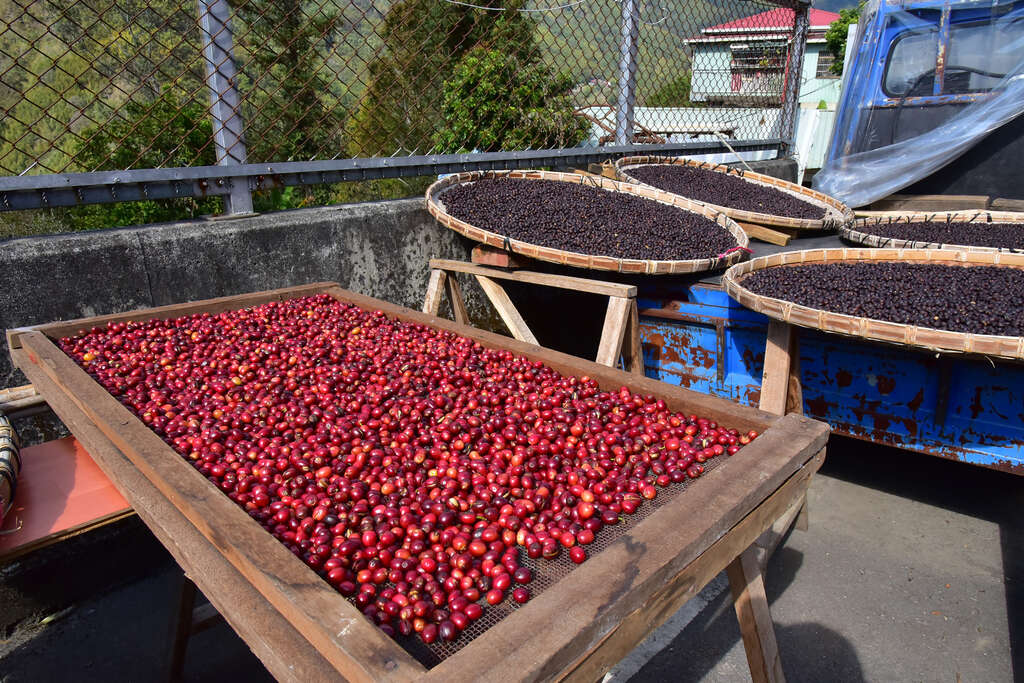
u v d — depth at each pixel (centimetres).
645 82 350
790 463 83
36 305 146
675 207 240
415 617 66
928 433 142
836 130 352
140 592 152
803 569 150
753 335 168
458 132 272
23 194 150
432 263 205
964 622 132
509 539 78
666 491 88
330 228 195
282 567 63
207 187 179
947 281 157
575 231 199
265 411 112
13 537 95
